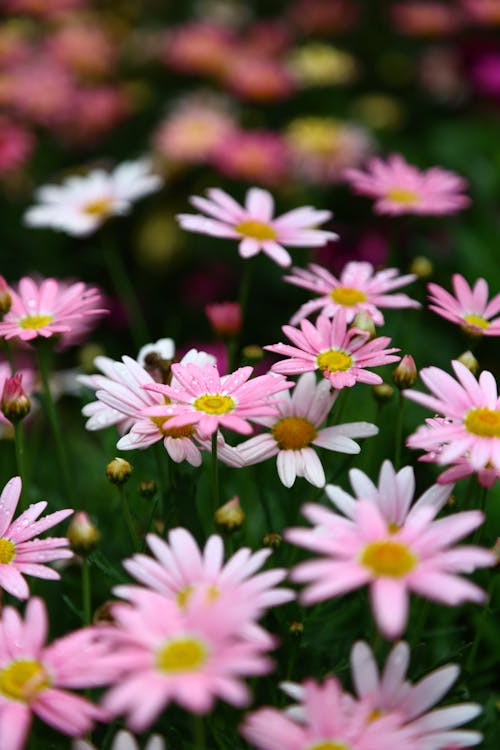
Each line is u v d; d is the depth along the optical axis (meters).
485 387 0.61
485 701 0.68
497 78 1.31
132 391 0.63
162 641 0.54
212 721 0.61
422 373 0.61
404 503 0.60
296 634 0.62
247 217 0.74
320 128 1.24
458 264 1.12
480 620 0.63
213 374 0.62
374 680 0.57
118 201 0.87
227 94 1.40
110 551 0.70
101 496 0.75
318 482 0.64
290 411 0.64
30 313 0.69
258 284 1.20
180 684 0.53
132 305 0.92
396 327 0.81
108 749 0.62
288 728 0.55
